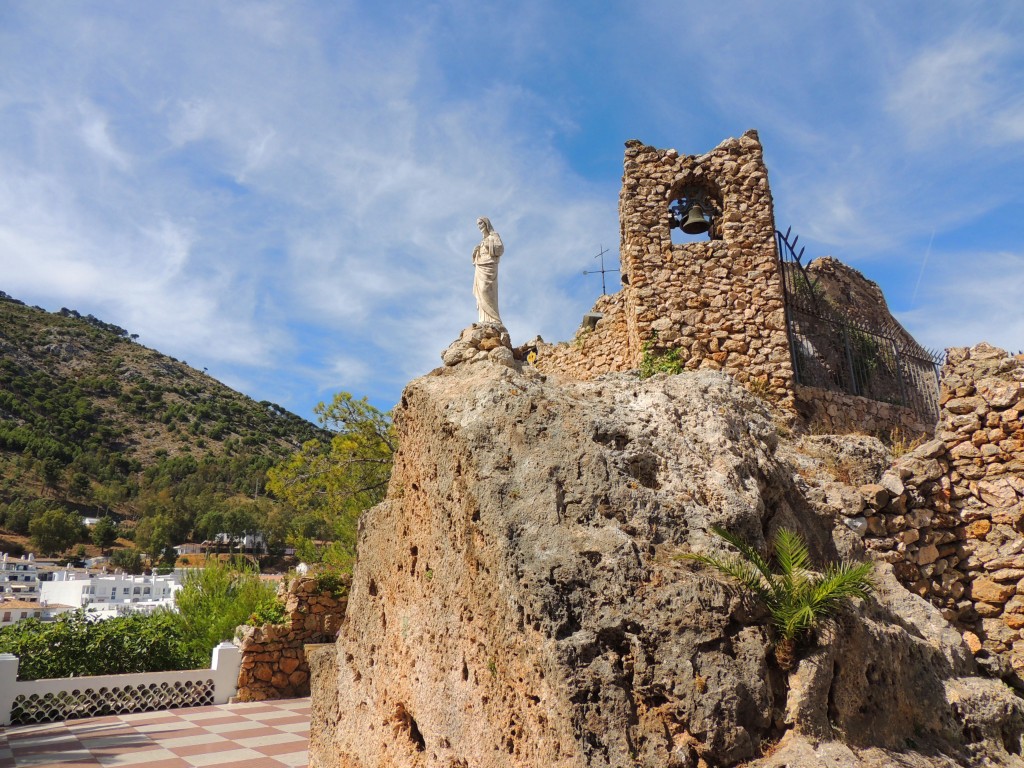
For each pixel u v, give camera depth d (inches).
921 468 270.8
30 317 6151.6
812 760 120.3
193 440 4849.9
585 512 151.7
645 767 118.6
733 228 681.6
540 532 147.7
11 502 3358.8
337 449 894.4
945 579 259.3
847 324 701.9
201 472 4153.5
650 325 665.0
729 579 143.5
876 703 143.9
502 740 140.6
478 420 174.7
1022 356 277.7
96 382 5216.5
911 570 256.7
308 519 1078.4
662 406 194.5
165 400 5438.0
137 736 412.2
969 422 274.2
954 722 156.4
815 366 705.0
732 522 164.4
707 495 170.4
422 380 219.8
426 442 198.2
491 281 419.2
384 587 219.6
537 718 131.1
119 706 491.2
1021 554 251.6
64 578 2465.6
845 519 251.8
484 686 149.9
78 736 413.4
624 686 126.9
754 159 695.1
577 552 142.0
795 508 206.5
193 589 685.9
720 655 130.4
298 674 562.6
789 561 154.2
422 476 198.7
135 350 6259.8
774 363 644.1
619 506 153.8
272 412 6215.6
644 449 170.7
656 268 678.5
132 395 5280.5
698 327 660.7
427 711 174.1
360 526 248.8
